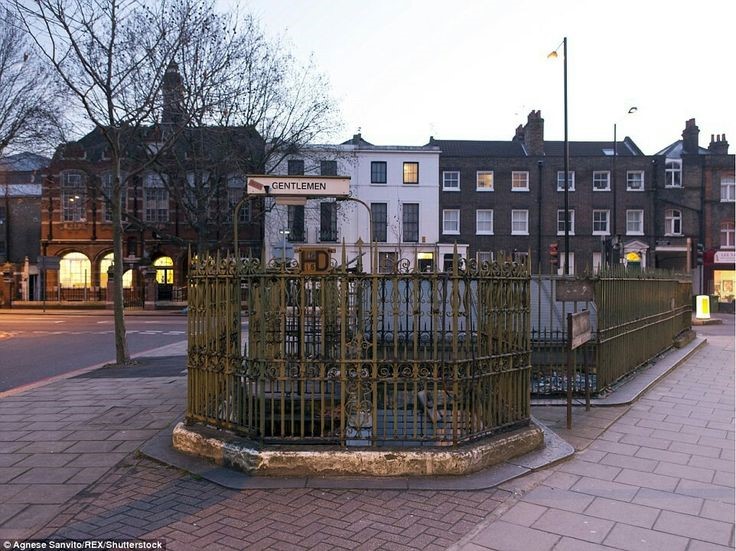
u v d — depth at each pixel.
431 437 5.32
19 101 23.52
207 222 29.97
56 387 9.54
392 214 39.34
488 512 4.43
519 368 5.94
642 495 4.79
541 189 40.06
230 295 5.61
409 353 6.32
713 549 3.87
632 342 10.23
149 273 37.84
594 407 7.85
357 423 5.27
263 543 3.92
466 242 39.88
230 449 5.28
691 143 41.78
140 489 4.89
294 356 5.63
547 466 5.45
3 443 6.23
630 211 40.59
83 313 34.91
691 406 8.00
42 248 41.12
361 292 5.32
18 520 4.29
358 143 42.34
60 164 40.38
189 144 26.89
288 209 34.53
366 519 4.30
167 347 16.59
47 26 11.11
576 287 8.41
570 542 3.96
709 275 40.72
